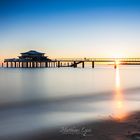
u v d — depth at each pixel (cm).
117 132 888
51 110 1424
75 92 2564
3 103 1759
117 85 3491
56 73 6912
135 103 1689
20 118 1197
